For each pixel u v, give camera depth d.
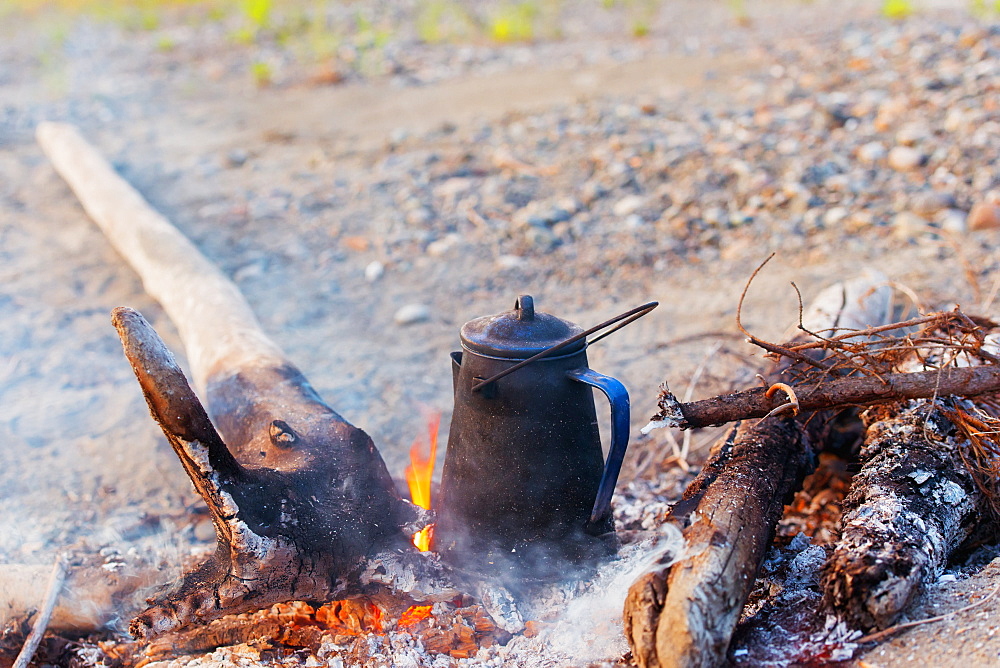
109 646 1.60
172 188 3.06
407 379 2.06
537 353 1.50
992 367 1.54
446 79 4.30
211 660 1.55
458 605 1.57
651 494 1.76
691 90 3.56
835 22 4.66
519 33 5.10
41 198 3.08
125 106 4.21
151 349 1.46
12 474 1.89
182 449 1.48
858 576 1.44
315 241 2.63
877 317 1.93
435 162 3.07
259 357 1.79
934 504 1.52
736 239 2.44
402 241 2.58
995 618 1.42
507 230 2.58
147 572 1.69
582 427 1.54
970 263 2.15
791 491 1.58
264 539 1.51
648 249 2.43
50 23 6.52
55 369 2.13
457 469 1.55
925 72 3.24
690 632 1.40
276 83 4.50
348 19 5.84
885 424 1.61
